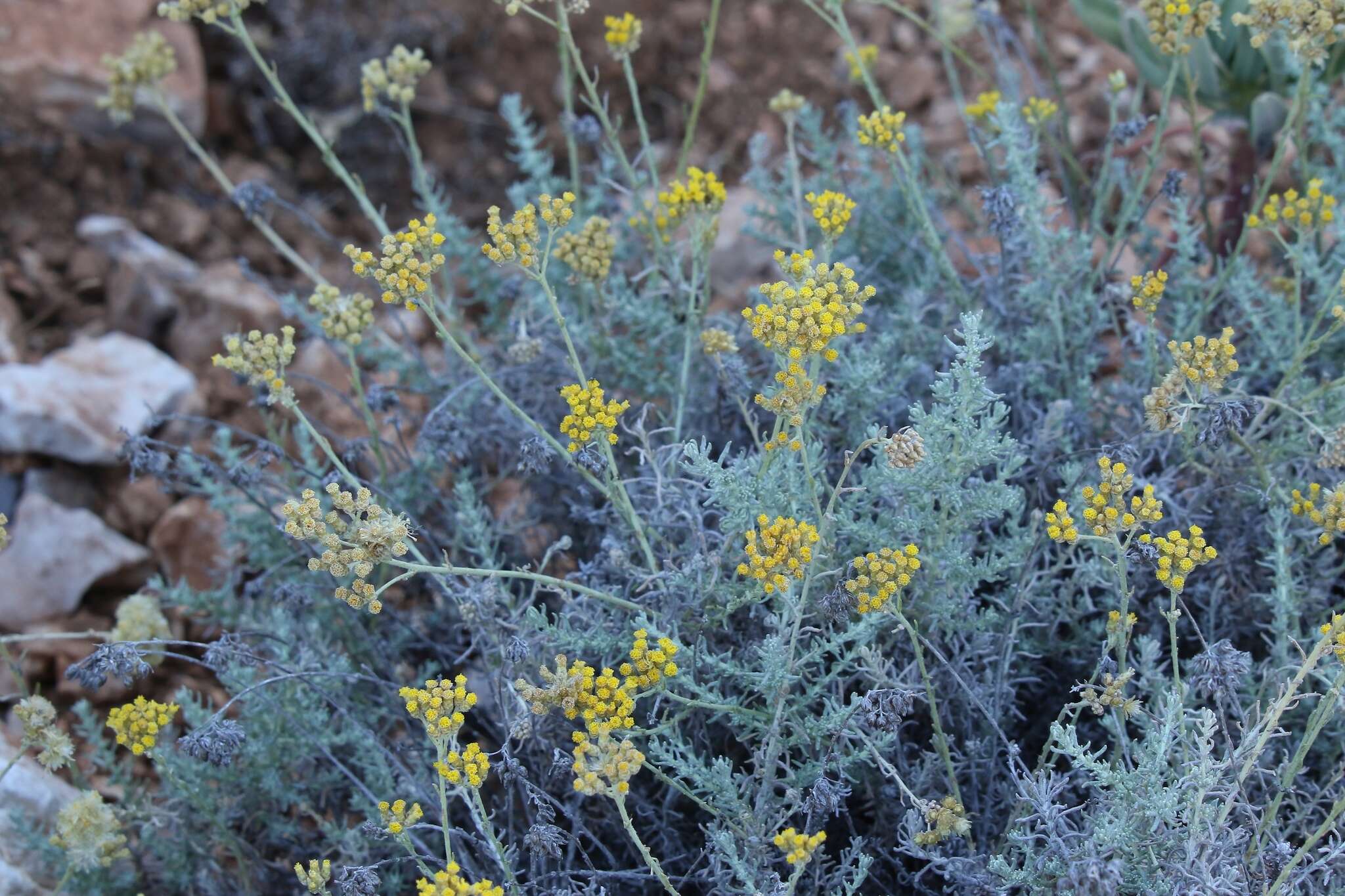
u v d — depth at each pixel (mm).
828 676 2465
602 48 5488
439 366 4348
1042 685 2947
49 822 3088
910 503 2645
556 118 5457
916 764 2664
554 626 2682
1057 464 3043
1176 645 2277
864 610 2277
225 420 4426
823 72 5480
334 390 3371
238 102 5258
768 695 2416
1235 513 2893
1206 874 2164
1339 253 3311
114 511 4148
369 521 2299
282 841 3035
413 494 3371
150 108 4957
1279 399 2770
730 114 5449
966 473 2531
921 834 2350
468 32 5418
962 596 2678
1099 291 3652
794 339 2244
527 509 3451
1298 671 2492
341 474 3309
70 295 4723
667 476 3012
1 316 4523
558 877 2676
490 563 2869
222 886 2986
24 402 4031
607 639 2645
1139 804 2227
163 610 3873
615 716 2205
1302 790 2539
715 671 2656
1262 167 4207
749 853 2434
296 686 2889
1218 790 2334
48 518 3920
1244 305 3182
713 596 2641
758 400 2293
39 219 4809
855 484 2996
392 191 5285
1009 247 3348
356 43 5328
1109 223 4004
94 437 4105
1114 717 2381
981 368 3195
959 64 5359
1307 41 2748
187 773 2928
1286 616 2633
